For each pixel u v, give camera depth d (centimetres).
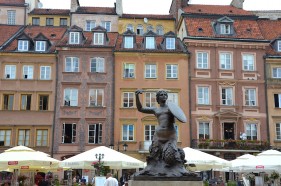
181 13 4762
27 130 4147
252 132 4325
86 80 4266
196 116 4272
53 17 5331
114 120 4200
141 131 4188
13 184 2444
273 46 4716
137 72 4328
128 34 4481
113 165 2122
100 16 5150
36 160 2011
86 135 4150
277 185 2883
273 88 4431
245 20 4784
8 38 4584
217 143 4159
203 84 4362
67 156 4097
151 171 1081
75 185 2789
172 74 4356
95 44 4366
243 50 4488
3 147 4081
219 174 4122
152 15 5391
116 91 4269
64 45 4281
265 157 2241
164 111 1136
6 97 4219
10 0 5406
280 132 4341
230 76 4412
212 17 4731
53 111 4181
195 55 4406
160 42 4588
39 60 4288
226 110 4316
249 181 2802
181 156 1107
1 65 4256
